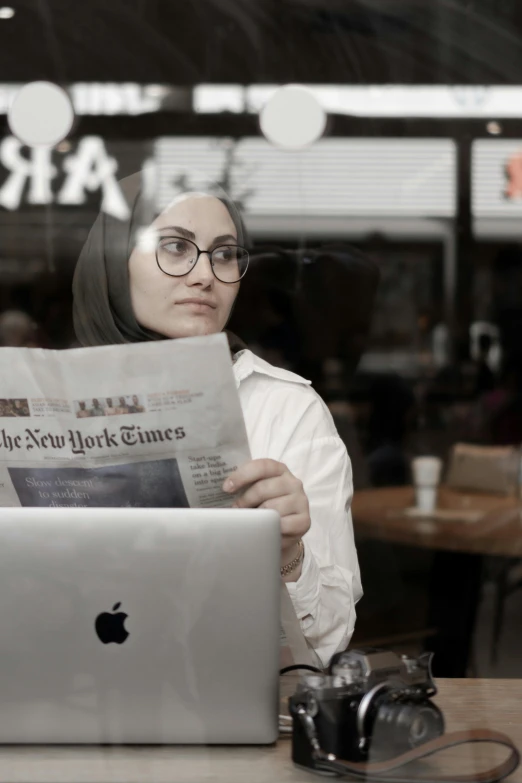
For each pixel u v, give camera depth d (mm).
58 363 836
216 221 1300
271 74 5527
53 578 808
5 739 833
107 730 829
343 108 5656
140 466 875
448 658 2559
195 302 1293
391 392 4367
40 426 865
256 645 816
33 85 5328
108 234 1312
